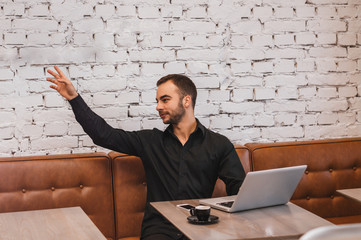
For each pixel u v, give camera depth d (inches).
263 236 55.2
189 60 109.4
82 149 104.6
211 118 111.1
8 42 99.7
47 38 101.7
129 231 94.9
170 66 108.5
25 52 100.7
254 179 63.9
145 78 107.3
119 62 105.7
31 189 91.4
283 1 114.0
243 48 112.2
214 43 110.5
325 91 116.9
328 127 117.3
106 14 104.7
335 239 38.0
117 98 106.0
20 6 100.1
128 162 96.7
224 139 91.4
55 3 101.8
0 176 90.0
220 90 111.3
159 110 91.9
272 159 103.1
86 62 104.0
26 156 93.8
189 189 88.5
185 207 69.5
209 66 110.5
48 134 102.6
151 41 107.3
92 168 94.8
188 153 90.0
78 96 88.1
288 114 115.3
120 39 105.6
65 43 102.7
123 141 91.6
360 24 118.0
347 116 118.1
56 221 64.5
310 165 104.7
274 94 114.3
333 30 116.7
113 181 96.4
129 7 105.9
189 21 109.1
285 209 68.6
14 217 67.1
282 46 114.3
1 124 100.0
